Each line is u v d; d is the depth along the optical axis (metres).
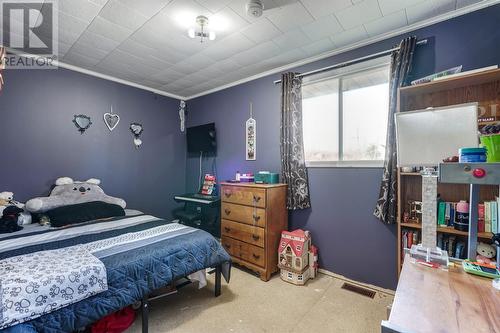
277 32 2.21
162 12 1.91
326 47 2.50
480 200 1.78
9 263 1.38
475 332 0.66
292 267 2.43
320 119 2.78
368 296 2.19
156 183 3.82
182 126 4.18
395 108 2.10
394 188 2.10
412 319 0.72
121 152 3.42
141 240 1.87
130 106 3.51
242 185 2.71
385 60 2.26
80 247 1.68
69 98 2.93
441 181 0.92
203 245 1.99
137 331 1.70
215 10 1.88
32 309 1.15
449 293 0.86
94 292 1.36
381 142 2.39
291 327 1.77
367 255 2.37
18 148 2.58
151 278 1.61
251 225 2.62
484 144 0.95
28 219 2.37
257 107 3.25
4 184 2.50
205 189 3.72
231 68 3.03
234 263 2.85
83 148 3.05
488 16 1.82
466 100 1.86
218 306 2.03
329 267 2.60
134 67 2.99
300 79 2.77
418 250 1.17
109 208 2.62
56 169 2.84
